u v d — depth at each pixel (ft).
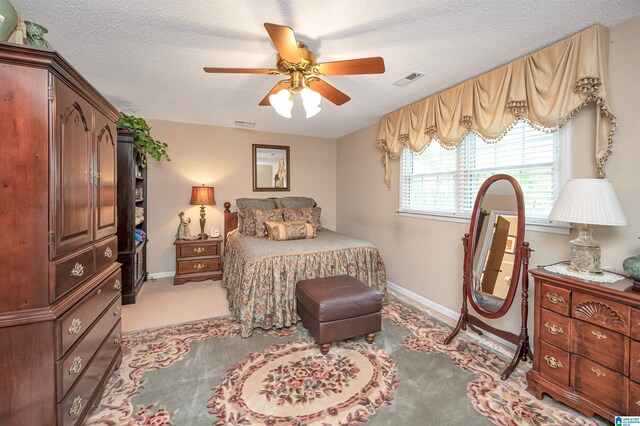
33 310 3.73
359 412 5.08
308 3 4.93
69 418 4.09
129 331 8.05
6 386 3.63
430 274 10.04
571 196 5.17
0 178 3.57
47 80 3.75
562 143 6.36
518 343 6.31
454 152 9.17
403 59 6.95
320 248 9.45
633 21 5.30
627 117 5.38
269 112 11.48
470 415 5.04
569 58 5.86
